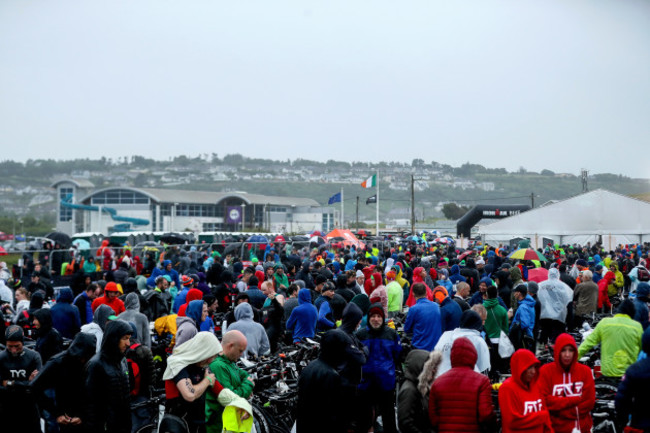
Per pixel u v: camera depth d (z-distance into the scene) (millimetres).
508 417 6207
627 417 6730
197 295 11727
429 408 6223
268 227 114500
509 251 38938
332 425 6766
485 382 6086
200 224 115000
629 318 8477
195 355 6617
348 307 8391
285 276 17906
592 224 49812
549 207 51281
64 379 7051
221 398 6836
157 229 110312
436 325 10547
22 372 8023
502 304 12914
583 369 6777
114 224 111188
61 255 26516
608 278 17094
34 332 11750
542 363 10141
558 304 13562
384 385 8359
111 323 6832
